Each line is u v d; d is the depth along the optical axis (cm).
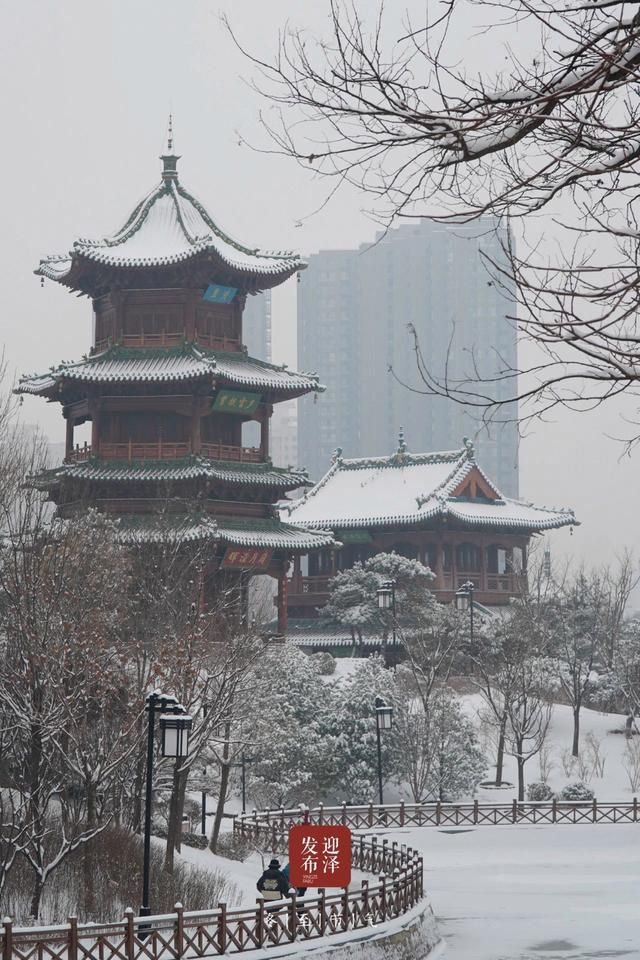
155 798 16525
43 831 10488
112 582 15325
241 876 14512
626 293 3628
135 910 11056
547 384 3781
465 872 17162
